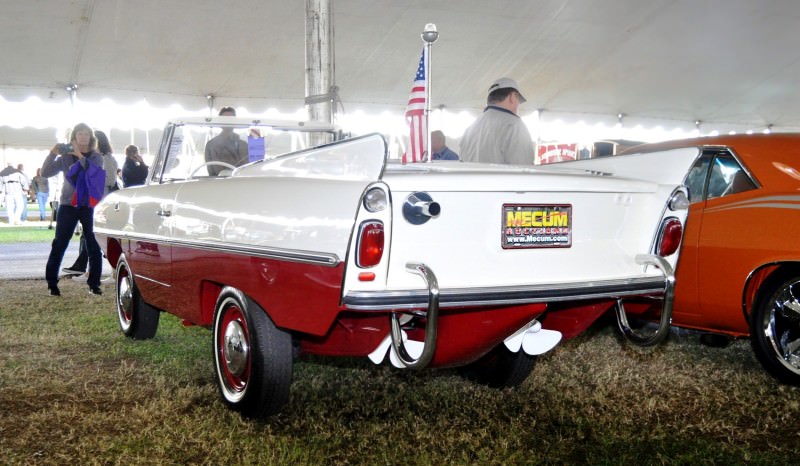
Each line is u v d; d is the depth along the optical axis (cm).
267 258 274
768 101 1727
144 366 394
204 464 254
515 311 272
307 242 255
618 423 305
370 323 280
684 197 308
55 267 655
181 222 349
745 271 378
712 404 332
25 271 875
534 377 378
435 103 1620
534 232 275
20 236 1510
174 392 345
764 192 383
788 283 363
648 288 295
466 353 286
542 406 329
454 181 255
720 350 446
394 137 982
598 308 315
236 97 1493
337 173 267
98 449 269
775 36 1413
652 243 305
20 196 1970
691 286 403
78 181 647
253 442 276
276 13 1202
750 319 379
